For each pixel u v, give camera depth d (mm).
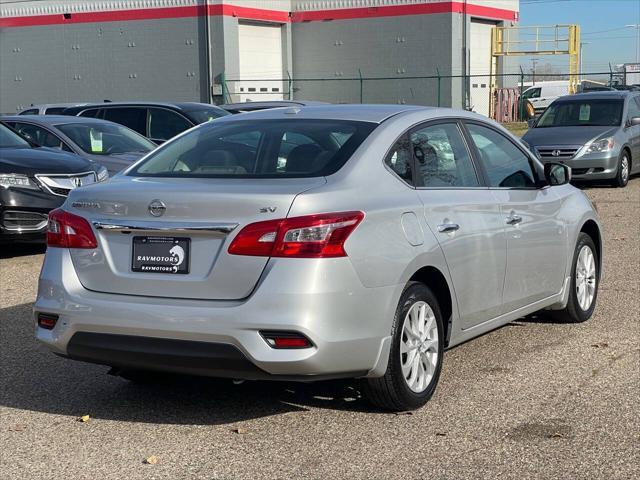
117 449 4566
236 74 37344
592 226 7078
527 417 4914
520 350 6230
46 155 10375
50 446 4621
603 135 16391
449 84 37344
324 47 39750
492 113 41625
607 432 4684
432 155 5352
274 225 4348
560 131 16750
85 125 12734
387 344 4645
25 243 10828
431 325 5055
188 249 4508
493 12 40500
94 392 5496
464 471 4211
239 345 4324
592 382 5512
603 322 7004
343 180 4672
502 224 5672
